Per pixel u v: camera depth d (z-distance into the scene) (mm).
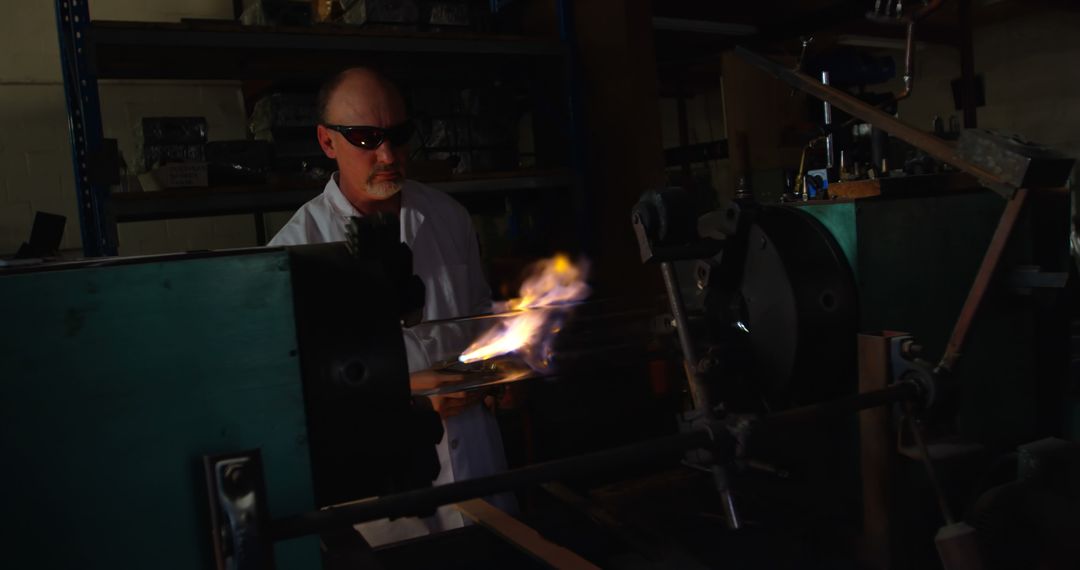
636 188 3152
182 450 627
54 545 594
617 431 2289
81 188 2529
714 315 1019
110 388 604
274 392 653
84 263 624
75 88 2510
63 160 4328
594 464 741
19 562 584
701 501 1071
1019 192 830
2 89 4180
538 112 3715
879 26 4766
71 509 597
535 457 2234
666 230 861
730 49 4574
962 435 976
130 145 4496
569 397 1945
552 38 3369
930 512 943
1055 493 843
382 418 701
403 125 1622
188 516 630
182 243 4609
